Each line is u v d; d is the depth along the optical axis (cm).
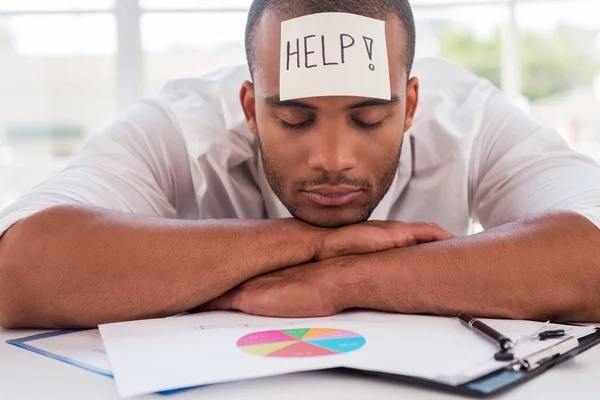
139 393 44
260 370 48
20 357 57
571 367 52
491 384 46
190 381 46
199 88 108
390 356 51
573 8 194
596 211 72
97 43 214
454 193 104
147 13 201
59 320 69
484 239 71
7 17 210
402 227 74
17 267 68
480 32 205
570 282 68
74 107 241
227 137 100
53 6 206
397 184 105
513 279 68
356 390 47
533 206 86
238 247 71
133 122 99
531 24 201
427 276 68
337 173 72
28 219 71
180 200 104
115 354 53
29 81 238
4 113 238
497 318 68
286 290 69
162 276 69
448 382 45
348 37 69
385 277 68
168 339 57
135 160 93
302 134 72
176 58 205
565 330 61
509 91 197
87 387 49
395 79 73
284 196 76
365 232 73
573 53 212
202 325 64
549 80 218
